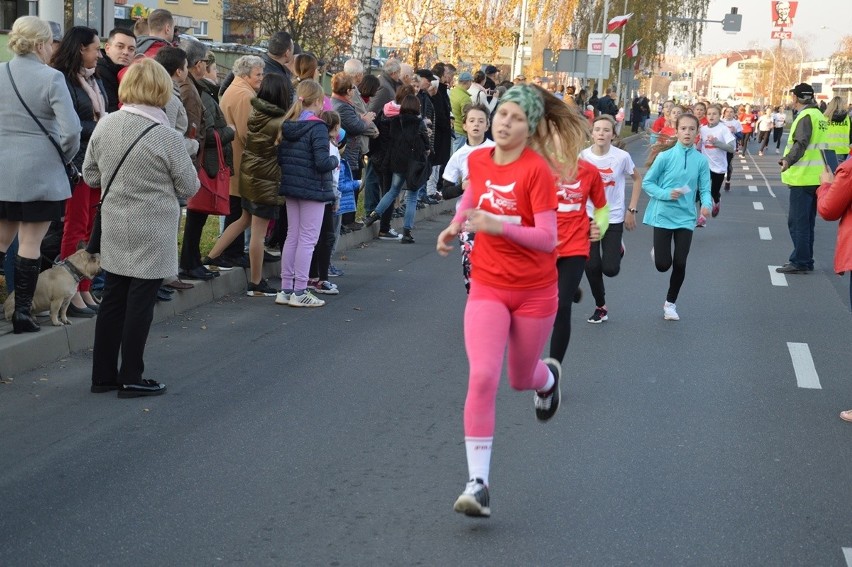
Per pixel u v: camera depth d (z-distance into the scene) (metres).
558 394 5.17
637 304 9.79
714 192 17.27
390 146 13.05
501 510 4.64
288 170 8.80
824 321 9.34
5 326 6.96
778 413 6.38
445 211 17.30
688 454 5.52
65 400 6.08
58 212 6.82
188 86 8.11
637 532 4.44
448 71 16.12
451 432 5.76
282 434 5.62
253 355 7.32
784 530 4.52
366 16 19.22
